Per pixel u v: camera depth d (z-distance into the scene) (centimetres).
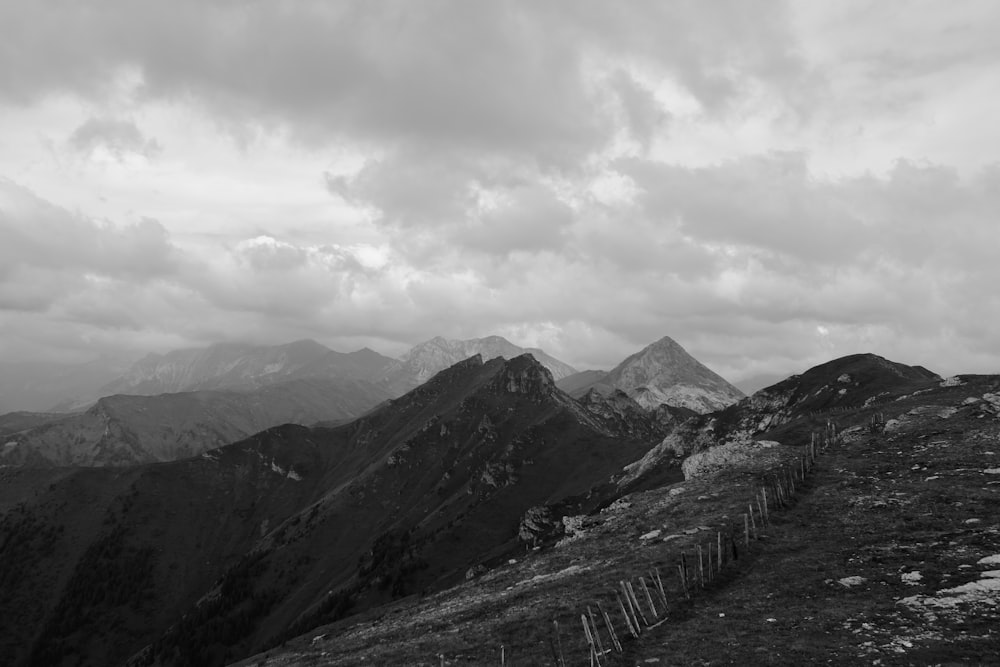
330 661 5091
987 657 2325
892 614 2906
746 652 2816
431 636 4828
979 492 4559
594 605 4131
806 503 5278
